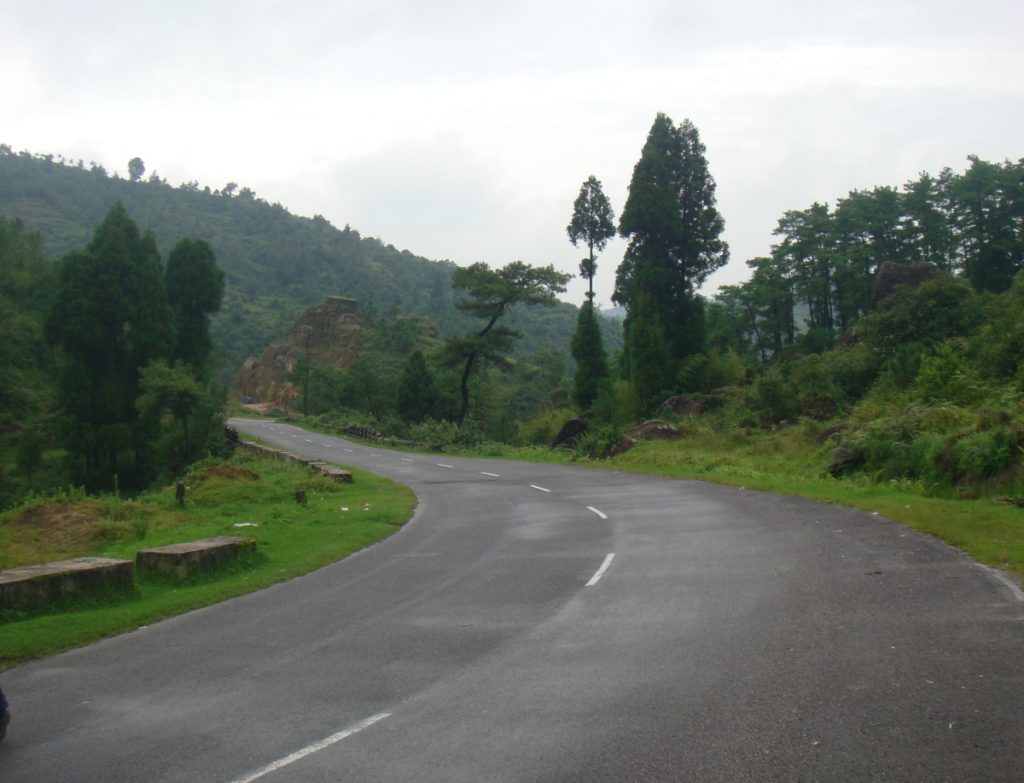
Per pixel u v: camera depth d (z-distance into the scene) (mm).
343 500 22969
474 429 57031
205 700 6207
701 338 54188
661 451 34719
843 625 7367
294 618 9055
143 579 11781
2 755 5258
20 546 17062
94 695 6504
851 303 65188
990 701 5289
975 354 32219
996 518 12750
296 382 103562
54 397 61625
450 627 8180
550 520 17109
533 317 177375
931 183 62969
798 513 15727
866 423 26094
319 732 5387
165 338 57875
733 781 4344
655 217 52344
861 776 4328
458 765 4738
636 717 5328
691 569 10625
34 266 79062
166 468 52406
